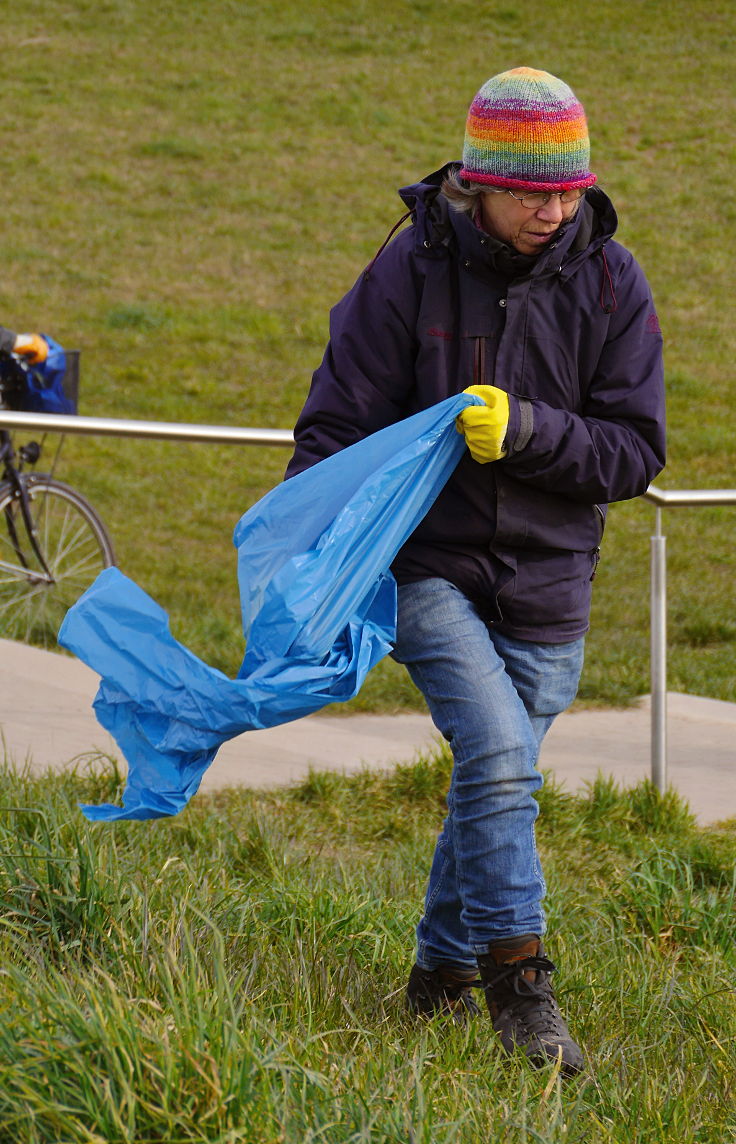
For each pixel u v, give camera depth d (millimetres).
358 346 6207
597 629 20297
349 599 5809
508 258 5949
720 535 26297
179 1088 4473
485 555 6254
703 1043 6699
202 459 29188
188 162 46719
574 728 14828
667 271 39812
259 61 56438
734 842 10984
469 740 6016
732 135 49062
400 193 6234
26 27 58688
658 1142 5379
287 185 45375
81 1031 4711
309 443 6301
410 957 7387
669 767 13383
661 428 6207
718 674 17906
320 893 7738
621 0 63719
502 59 56938
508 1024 6023
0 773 9375
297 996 5980
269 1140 4324
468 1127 4836
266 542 6078
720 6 62500
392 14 62219
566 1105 5379
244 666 5805
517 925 6066
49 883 6695
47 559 15945
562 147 5699
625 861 10516
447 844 6605
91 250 39844
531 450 5875
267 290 38219
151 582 21297
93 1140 4215
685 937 8781
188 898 7047
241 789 11055
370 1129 4508
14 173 44719
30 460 15898
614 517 27172
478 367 6098
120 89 52594
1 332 14008
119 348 34125
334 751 12914
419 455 5840
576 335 6098
